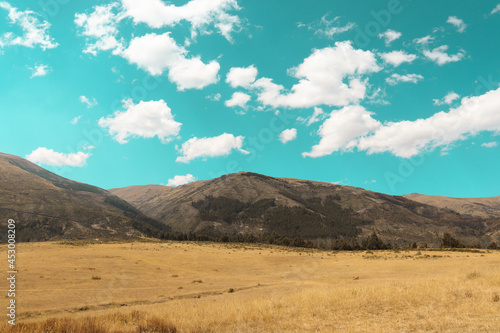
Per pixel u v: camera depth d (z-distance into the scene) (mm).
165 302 25453
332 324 11750
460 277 22672
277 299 17891
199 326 12250
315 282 34562
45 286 33281
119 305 24812
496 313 10945
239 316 13375
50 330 11266
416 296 15047
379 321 11594
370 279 34344
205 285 37344
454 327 9797
